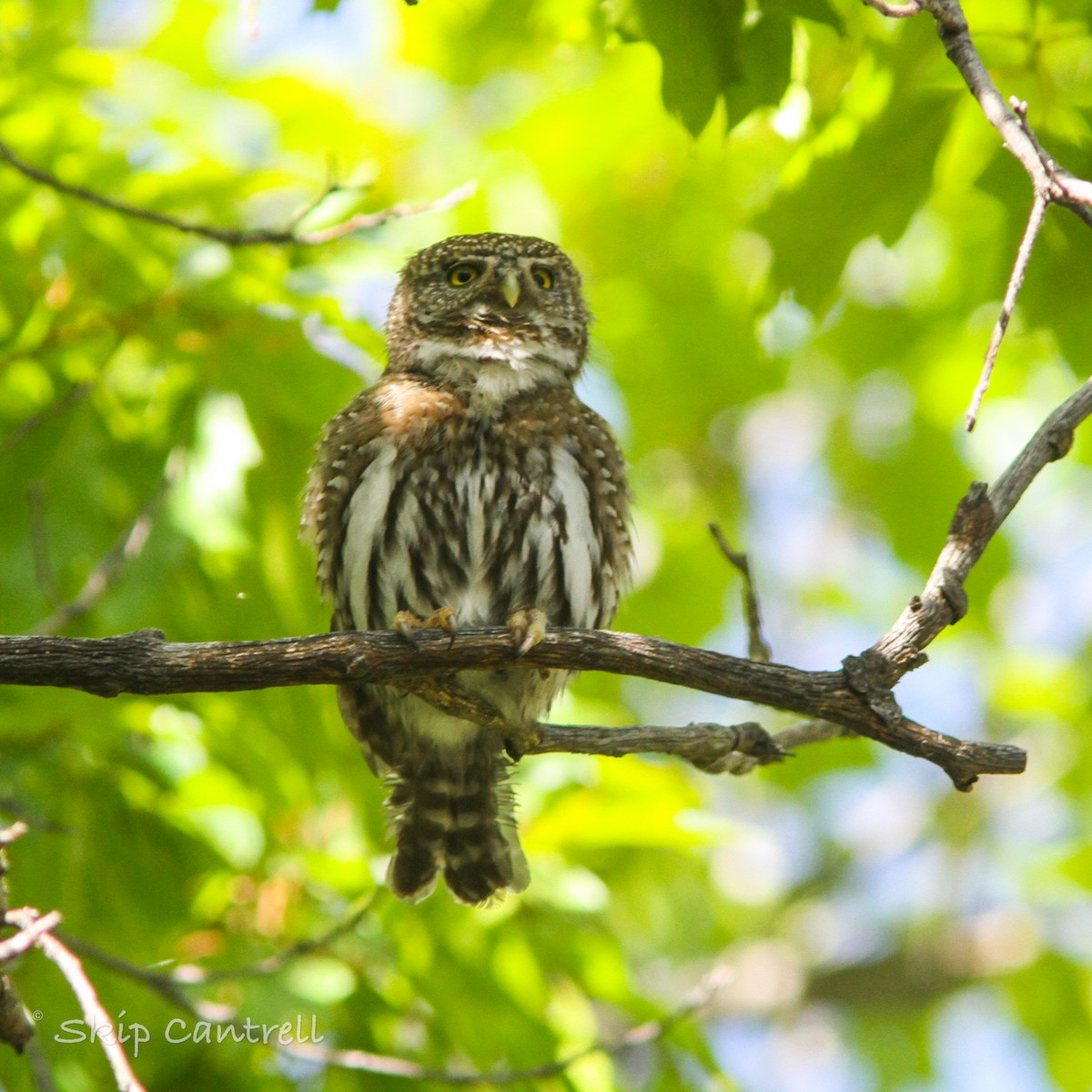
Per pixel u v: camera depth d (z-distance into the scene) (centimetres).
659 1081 1168
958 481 1680
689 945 1673
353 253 1098
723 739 862
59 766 1105
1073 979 1788
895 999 1856
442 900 1132
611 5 901
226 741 1135
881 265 1552
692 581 1756
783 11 888
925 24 976
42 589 1048
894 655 706
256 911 1148
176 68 1416
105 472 1075
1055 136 964
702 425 1784
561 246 1655
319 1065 1120
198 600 1116
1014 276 638
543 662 723
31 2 1298
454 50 1576
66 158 1067
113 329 1070
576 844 1142
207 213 1095
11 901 1088
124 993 1085
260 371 1081
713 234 1655
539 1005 1141
